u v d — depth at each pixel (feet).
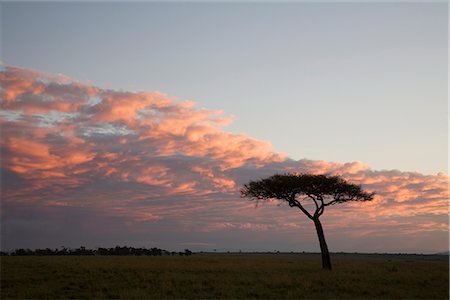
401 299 73.92
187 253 383.45
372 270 122.21
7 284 86.63
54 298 72.95
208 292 79.00
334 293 78.64
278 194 145.28
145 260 169.48
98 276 99.76
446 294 78.48
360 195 142.61
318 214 141.49
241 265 139.64
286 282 90.22
